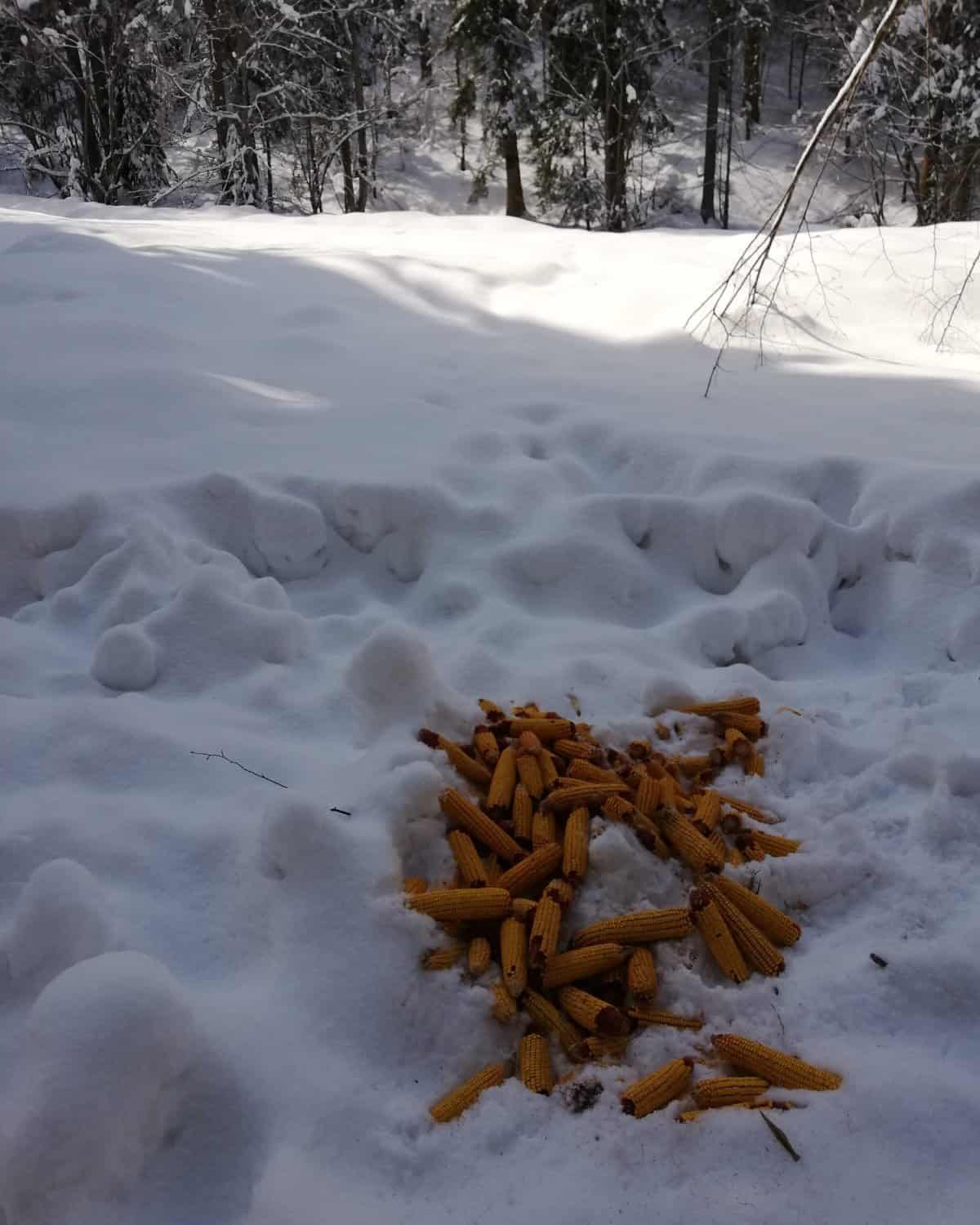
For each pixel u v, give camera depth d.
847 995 2.14
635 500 4.11
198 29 18.80
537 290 7.20
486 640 3.51
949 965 2.15
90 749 2.77
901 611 3.80
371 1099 1.94
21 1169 1.69
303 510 4.04
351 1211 1.70
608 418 4.82
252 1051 1.96
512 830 2.60
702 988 2.19
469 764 2.73
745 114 25.92
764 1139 1.83
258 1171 1.83
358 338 6.23
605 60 18.67
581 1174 1.80
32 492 3.99
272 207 20.44
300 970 2.14
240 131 19.12
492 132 20.77
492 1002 2.14
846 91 4.23
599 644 3.46
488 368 5.79
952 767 2.66
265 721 3.01
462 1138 1.88
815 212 22.38
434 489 4.16
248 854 2.42
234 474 4.16
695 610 3.66
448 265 7.46
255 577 4.09
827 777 2.90
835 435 4.71
